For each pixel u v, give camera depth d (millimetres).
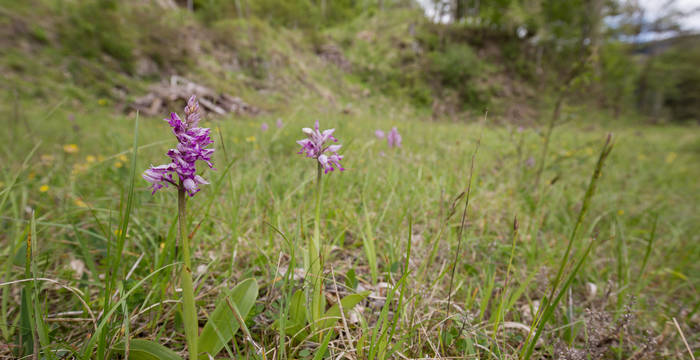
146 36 5352
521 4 10367
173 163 243
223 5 8969
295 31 9414
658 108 9250
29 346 337
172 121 244
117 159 990
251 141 1352
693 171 1925
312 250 344
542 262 585
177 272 437
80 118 2469
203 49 6277
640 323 509
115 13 5215
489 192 920
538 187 986
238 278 478
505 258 641
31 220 307
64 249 542
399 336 394
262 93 5582
